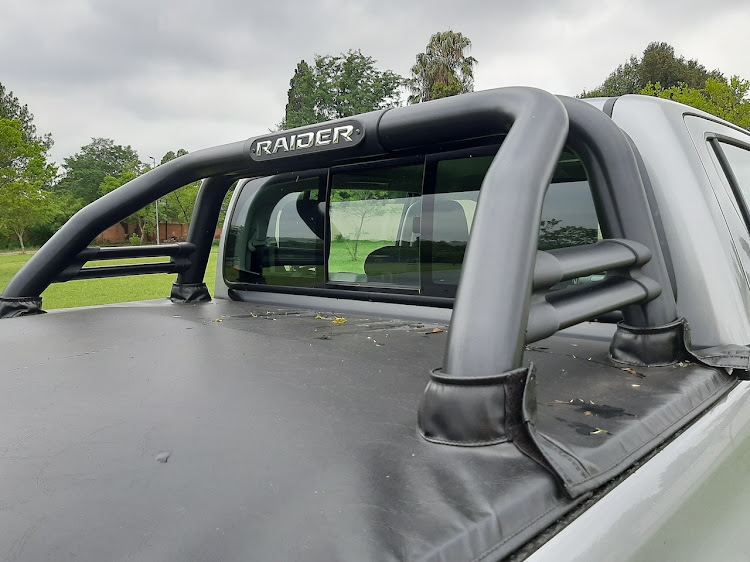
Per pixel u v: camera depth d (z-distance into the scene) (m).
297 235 2.92
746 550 1.30
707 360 1.60
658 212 1.91
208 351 1.84
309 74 47.41
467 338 1.09
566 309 1.35
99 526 0.81
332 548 0.75
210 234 3.35
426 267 2.42
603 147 1.72
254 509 0.85
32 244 39.50
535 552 0.83
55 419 1.23
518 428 1.04
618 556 0.93
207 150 2.71
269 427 1.17
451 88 44.72
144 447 1.08
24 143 29.00
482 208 1.23
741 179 2.40
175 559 0.73
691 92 27.94
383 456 1.02
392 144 2.05
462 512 0.83
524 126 1.40
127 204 2.84
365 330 2.21
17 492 0.91
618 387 1.41
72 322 2.40
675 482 1.11
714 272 1.82
